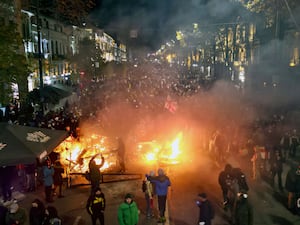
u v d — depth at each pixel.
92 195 9.03
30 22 36.25
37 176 12.70
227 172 10.77
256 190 12.39
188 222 10.00
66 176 13.33
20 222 7.98
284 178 13.62
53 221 7.77
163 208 9.95
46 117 21.88
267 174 13.59
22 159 9.53
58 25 48.56
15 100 23.80
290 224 9.73
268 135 16.41
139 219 10.24
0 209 8.23
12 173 11.46
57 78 46.41
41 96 25.77
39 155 9.84
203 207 8.12
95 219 9.05
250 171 14.02
